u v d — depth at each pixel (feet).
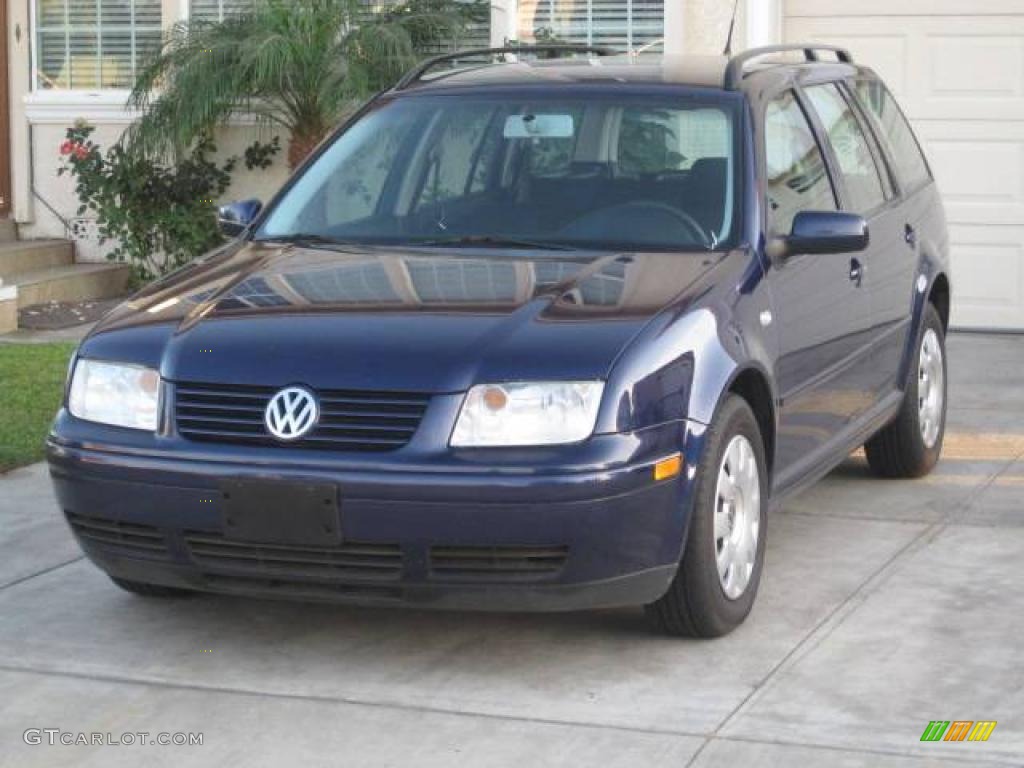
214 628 18.26
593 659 17.12
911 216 24.14
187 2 41.88
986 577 19.70
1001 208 36.52
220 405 16.38
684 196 19.29
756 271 18.40
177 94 38.45
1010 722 15.33
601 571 15.96
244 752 15.01
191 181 40.93
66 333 36.19
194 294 18.08
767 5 37.24
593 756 14.73
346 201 20.44
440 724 15.55
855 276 21.24
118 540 17.02
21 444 26.09
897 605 18.69
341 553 16.06
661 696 16.08
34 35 43.14
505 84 21.16
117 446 16.65
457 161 20.35
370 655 17.38
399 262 18.52
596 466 15.66
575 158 20.01
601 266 18.03
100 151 42.39
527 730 15.34
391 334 16.39
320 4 37.47
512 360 15.94
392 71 37.50
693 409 16.52
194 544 16.61
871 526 22.00
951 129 36.65
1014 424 28.14
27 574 20.13
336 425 15.98
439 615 18.57
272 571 16.34
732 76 20.48
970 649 17.24
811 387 19.75
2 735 15.43
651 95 20.38
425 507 15.65
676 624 17.35
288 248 19.58
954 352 34.63
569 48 23.38
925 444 24.39
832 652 17.21
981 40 36.32
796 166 20.76
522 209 19.65
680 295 17.22
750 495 17.89
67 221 42.65
